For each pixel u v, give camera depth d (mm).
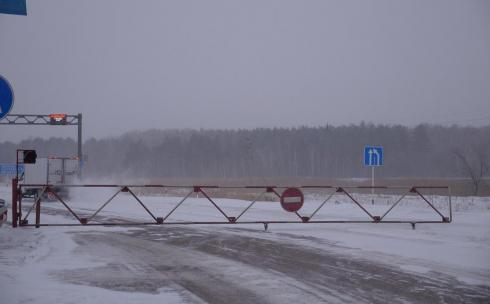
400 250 11648
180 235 14461
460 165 89250
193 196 38094
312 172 113500
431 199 28406
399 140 105125
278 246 12336
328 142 114062
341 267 9727
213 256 11000
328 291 7855
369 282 8453
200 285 8266
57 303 7012
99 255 11125
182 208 25172
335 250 11703
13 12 8906
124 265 9992
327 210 22375
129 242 13109
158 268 9688
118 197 37906
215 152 121938
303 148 114938
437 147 106375
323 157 113500
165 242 13117
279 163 116188
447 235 14039
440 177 97500
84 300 7203
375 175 106062
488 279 8648
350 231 15109
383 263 10102
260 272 9305
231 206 25828
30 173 37469
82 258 10734
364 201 27875
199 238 13805
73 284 8258
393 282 8445
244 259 10625
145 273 9219
